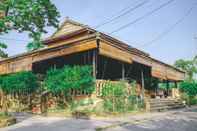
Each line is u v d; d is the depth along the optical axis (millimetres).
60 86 18078
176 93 32250
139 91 25000
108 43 17531
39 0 15258
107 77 24844
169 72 29219
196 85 33344
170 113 19266
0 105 21234
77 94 17625
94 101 16656
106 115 15859
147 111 20328
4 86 22484
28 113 19469
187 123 13562
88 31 23016
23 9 14500
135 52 21047
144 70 27828
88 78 16969
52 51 19391
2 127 12680
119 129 11680
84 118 15500
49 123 13750
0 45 14375
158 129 11633
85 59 21141
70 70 17859
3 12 14375
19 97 21453
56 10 16141
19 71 22062
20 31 15586
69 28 26578
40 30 16250
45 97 19484
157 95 30281
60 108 18266
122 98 18625
